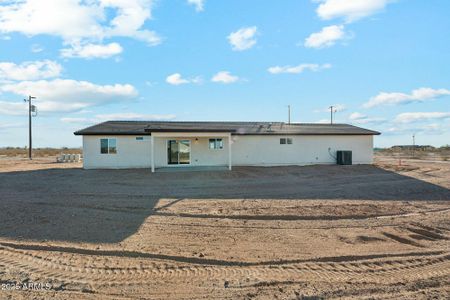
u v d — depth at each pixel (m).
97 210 10.02
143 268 5.36
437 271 5.30
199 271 5.25
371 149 27.38
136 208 10.33
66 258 5.80
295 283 4.79
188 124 28.16
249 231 7.76
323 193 13.38
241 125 28.72
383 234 7.60
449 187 14.94
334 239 7.14
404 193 13.42
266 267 5.44
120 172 21.38
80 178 18.42
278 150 26.08
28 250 6.23
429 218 9.22
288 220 8.96
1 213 9.53
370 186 15.32
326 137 26.78
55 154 58.72
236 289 4.59
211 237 7.23
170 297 4.34
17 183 16.38
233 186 15.39
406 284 4.78
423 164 27.27
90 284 4.73
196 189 14.45
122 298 4.32
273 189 14.49
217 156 25.53
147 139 24.41
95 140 23.92
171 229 7.89
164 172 21.22
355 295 4.41
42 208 10.27
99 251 6.18
